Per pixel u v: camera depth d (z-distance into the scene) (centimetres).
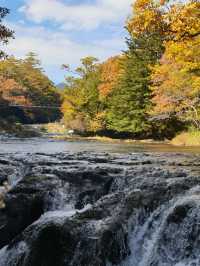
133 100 5656
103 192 1716
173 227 1160
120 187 1692
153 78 4834
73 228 1213
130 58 5769
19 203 1508
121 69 6253
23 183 1647
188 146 4019
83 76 7788
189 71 3934
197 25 2320
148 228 1245
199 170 1848
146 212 1273
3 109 9106
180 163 2152
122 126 5850
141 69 5569
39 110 10919
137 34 2430
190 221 1133
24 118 10362
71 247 1187
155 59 5609
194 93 4356
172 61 4419
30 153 2767
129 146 4044
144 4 2277
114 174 1794
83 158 2411
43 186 1652
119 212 1266
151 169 1878
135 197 1312
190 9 2259
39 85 11462
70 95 7650
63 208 1645
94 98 7000
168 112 4756
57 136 6712
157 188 1367
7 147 3778
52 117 11419
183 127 5381
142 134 5988
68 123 7638
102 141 5278
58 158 2423
